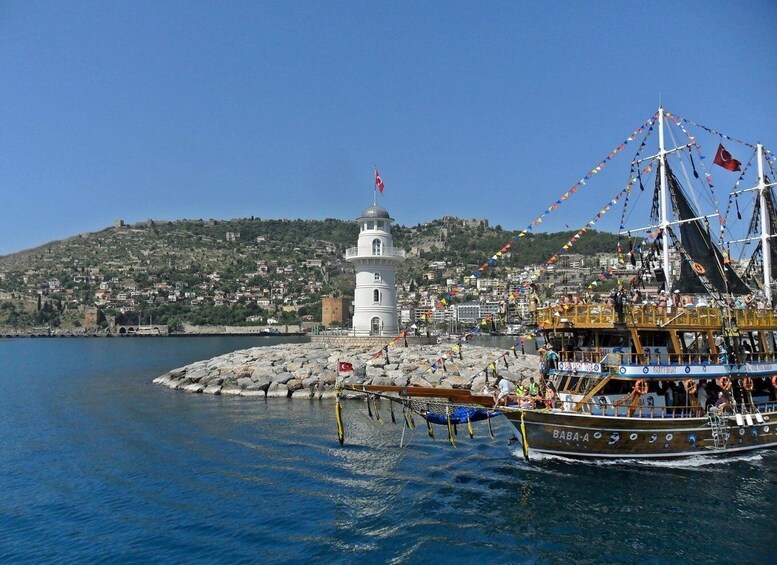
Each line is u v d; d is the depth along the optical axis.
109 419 38.00
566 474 24.27
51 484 24.08
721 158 31.98
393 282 64.25
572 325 26.81
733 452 26.98
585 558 17.11
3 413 41.28
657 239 32.00
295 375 48.62
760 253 39.94
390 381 46.38
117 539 18.64
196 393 49.44
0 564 17.11
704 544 17.86
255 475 24.72
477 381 45.94
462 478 23.94
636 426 25.11
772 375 28.88
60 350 132.88
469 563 16.86
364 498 21.88
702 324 26.91
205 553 17.58
